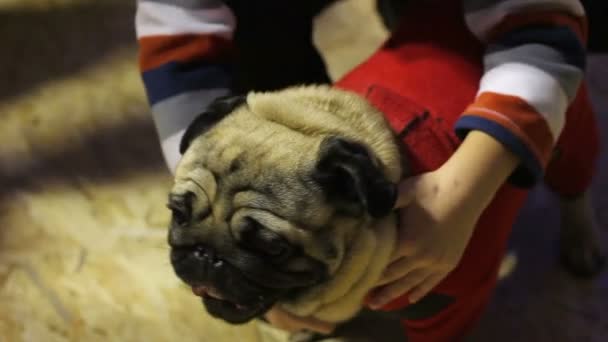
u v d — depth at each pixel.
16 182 1.49
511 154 0.87
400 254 0.85
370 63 1.05
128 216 1.41
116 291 1.30
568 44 0.93
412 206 0.86
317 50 1.60
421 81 0.97
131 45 1.79
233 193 0.76
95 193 1.46
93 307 1.27
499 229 0.98
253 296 0.80
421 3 1.12
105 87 1.69
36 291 1.30
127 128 1.59
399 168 0.83
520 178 0.91
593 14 1.24
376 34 1.72
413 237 0.85
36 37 1.83
